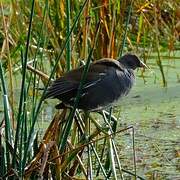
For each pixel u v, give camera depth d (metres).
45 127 12.05
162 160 10.62
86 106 9.14
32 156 9.21
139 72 16.28
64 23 12.17
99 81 9.12
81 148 8.70
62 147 8.65
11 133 9.05
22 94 8.27
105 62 9.39
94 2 12.59
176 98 14.16
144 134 11.88
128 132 11.95
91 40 12.54
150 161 10.57
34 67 9.01
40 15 12.40
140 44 16.92
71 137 10.23
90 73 9.09
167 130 12.09
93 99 9.14
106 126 9.30
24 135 8.77
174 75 15.97
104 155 10.76
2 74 8.68
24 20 13.19
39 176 8.20
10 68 9.69
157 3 16.55
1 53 12.23
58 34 12.27
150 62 16.77
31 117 9.44
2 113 12.98
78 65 10.34
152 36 16.41
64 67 11.05
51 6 12.55
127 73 9.48
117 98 9.39
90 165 9.01
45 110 13.24
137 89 14.95
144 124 12.48
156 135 11.79
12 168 8.57
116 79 9.29
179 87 14.95
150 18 16.72
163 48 17.53
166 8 17.56
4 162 8.84
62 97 8.99
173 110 13.38
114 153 9.48
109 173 9.38
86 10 10.38
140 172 10.12
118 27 12.85
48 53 12.05
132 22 16.14
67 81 8.91
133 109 13.50
